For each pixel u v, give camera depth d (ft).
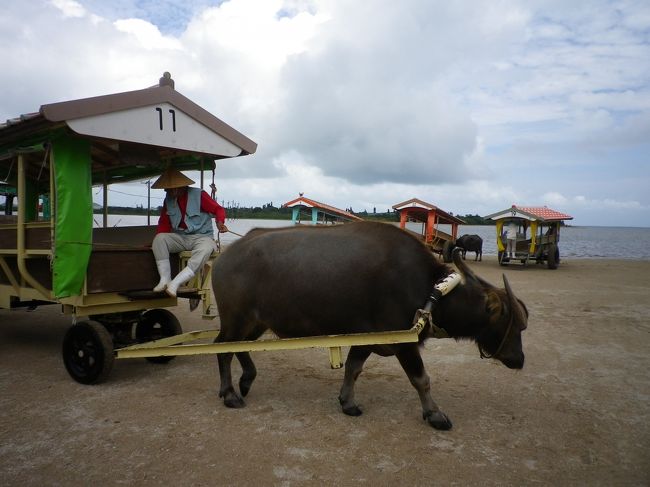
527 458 12.08
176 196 18.42
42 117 15.07
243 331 15.34
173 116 17.80
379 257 13.61
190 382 17.57
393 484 10.86
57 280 15.75
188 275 17.54
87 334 16.57
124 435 13.12
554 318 28.99
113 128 16.08
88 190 16.53
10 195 28.25
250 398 16.06
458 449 12.52
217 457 11.97
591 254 103.71
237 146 19.89
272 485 10.77
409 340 12.43
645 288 42.29
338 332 14.11
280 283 14.21
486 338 14.26
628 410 15.15
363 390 16.88
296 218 57.67
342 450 12.41
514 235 63.52
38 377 17.93
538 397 16.24
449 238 72.23
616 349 22.08
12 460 11.69
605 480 11.08
